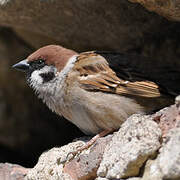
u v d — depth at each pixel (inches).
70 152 322.7
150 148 252.7
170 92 321.4
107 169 273.1
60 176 312.0
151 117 270.7
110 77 333.1
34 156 508.1
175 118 263.7
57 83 348.2
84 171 298.0
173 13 300.4
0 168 359.3
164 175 229.6
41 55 358.9
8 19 386.0
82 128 351.6
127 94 327.0
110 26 386.3
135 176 256.2
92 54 353.7
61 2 354.3
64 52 356.8
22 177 349.4
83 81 335.9
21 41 492.1
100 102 328.8
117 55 351.3
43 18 383.6
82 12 368.2
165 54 410.9
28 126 504.4
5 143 504.1
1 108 494.9
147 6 305.7
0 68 493.7
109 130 333.4
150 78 329.1
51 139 507.8
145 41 410.9
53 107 359.6
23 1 353.4
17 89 498.0
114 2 347.6
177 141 234.5
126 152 259.0
